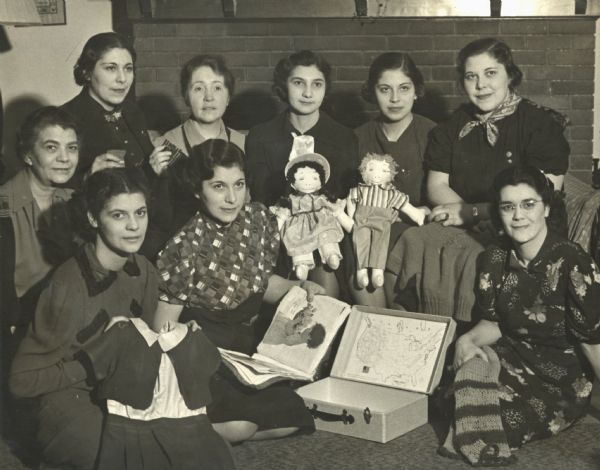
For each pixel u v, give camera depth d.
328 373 3.98
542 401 3.37
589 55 5.70
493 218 3.50
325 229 4.06
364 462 3.20
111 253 3.14
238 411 3.24
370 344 3.84
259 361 3.62
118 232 3.08
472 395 3.28
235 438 3.28
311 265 4.07
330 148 4.38
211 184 3.47
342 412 3.45
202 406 2.98
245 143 4.45
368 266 4.07
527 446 3.34
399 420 3.45
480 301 3.54
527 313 3.42
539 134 4.10
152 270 3.30
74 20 6.02
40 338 2.99
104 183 3.08
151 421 2.92
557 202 3.77
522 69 5.75
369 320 3.90
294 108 4.36
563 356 3.41
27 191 3.75
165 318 3.47
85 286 3.05
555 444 3.36
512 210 3.34
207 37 5.91
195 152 3.51
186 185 3.52
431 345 3.73
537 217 3.34
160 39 5.93
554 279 3.37
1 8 4.60
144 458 2.88
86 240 3.72
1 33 5.94
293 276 4.12
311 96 4.32
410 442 3.40
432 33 5.76
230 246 3.56
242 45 5.88
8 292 3.70
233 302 3.56
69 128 3.71
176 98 5.97
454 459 3.22
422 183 4.44
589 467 3.13
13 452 3.32
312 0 5.73
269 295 3.93
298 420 3.34
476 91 4.12
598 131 5.86
